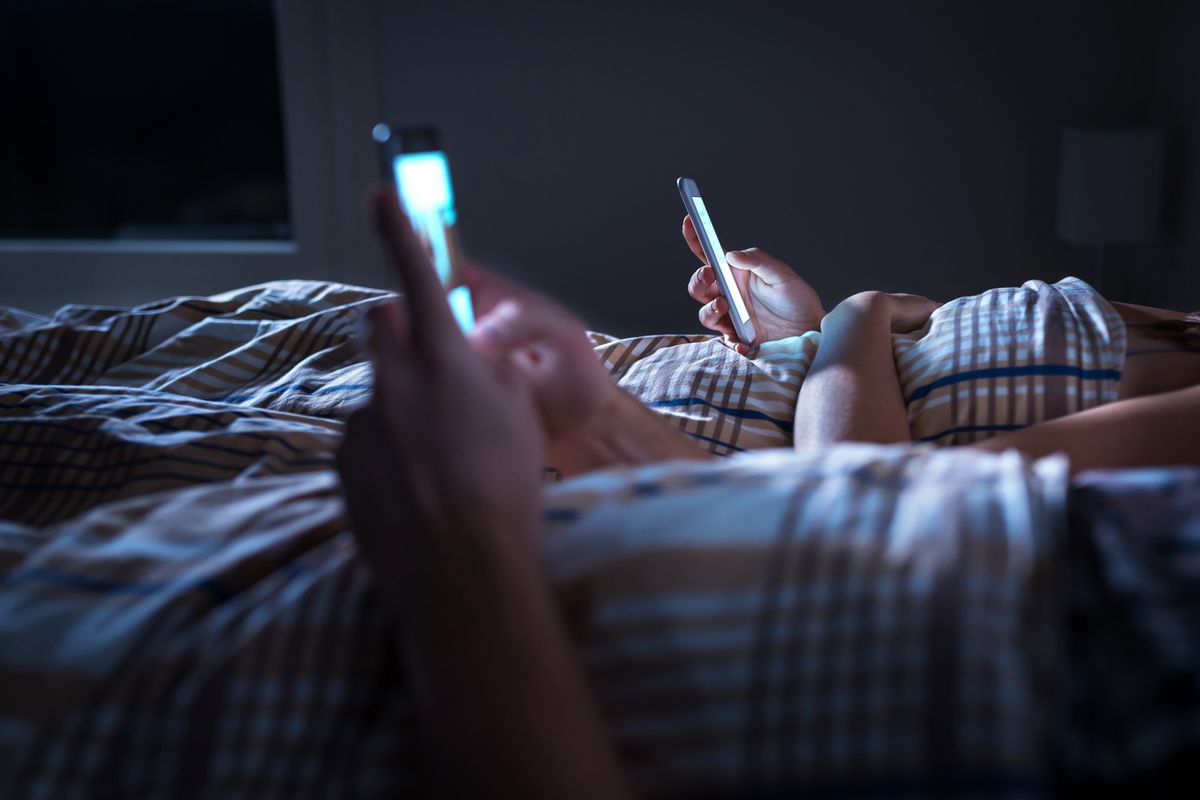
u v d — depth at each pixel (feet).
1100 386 2.61
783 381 3.23
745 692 1.26
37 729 1.45
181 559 1.73
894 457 1.56
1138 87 8.98
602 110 9.47
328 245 9.98
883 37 9.09
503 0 9.30
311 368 3.46
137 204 10.24
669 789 1.24
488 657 1.21
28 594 1.61
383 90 9.57
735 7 9.14
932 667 1.21
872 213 9.46
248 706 1.46
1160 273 8.88
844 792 1.17
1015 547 1.31
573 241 9.80
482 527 1.26
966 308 3.03
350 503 1.39
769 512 1.42
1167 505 1.35
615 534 1.44
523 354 2.05
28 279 10.25
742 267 3.73
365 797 1.35
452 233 1.76
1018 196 9.29
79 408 2.67
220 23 9.78
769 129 9.37
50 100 10.05
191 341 3.89
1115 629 1.23
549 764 1.16
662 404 3.16
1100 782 1.13
